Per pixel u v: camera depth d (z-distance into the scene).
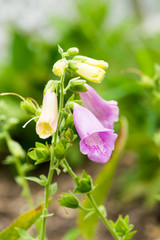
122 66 1.32
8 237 0.53
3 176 1.21
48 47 1.36
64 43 1.39
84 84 0.49
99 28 1.53
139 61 1.05
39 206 0.52
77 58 0.47
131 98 1.08
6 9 2.16
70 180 1.12
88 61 0.47
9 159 0.65
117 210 0.93
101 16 1.53
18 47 1.32
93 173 1.16
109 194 1.00
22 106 0.49
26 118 1.20
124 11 2.36
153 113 1.05
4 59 1.74
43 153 0.48
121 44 1.41
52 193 0.50
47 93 0.46
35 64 1.32
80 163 1.21
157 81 0.69
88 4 1.54
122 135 0.62
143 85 0.70
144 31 1.61
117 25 1.63
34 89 1.29
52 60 1.33
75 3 1.67
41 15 2.15
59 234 0.87
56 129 0.47
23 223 0.53
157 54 1.03
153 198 0.90
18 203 1.03
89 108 0.49
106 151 0.47
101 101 0.49
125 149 0.84
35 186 1.13
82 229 0.61
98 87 1.15
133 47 1.33
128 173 1.04
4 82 1.26
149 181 0.97
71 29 1.45
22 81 1.28
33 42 1.42
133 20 2.03
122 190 1.00
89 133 0.46
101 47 1.41
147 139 0.80
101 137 0.47
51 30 2.05
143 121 1.09
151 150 0.85
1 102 0.66
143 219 0.88
